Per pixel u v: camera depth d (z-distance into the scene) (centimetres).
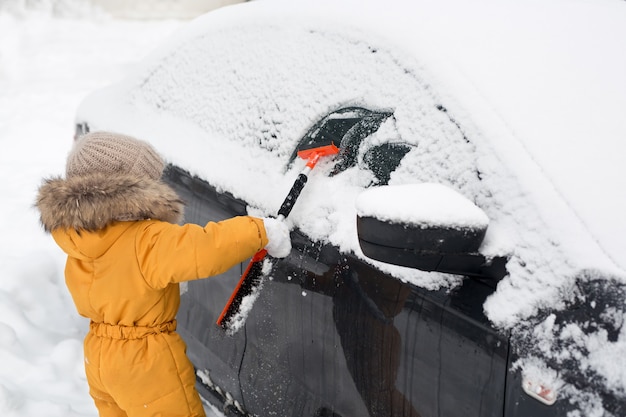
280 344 201
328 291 180
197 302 242
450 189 146
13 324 294
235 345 222
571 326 131
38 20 894
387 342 164
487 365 141
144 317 189
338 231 179
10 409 240
